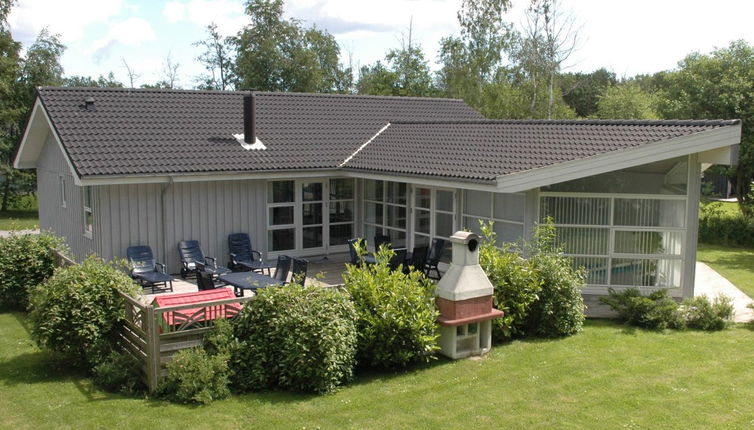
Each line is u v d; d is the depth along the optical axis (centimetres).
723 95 2255
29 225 2759
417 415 740
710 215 2362
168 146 1492
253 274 1187
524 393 809
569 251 1288
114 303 881
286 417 729
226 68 4897
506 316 1018
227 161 1496
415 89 4953
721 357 955
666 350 989
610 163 1183
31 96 3416
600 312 1223
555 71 3884
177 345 809
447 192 1470
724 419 729
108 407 749
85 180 1270
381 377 870
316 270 1545
